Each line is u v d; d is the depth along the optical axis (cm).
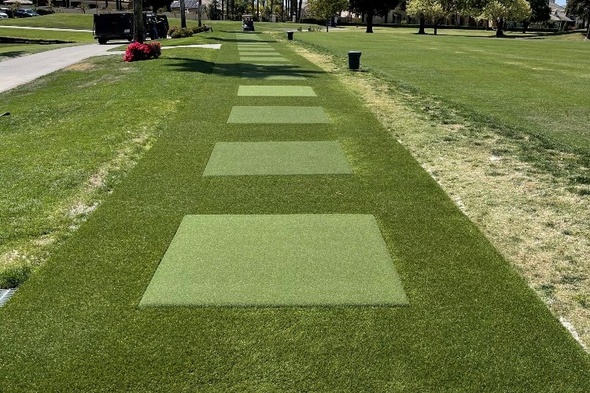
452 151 752
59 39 3794
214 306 369
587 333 349
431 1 5388
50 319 356
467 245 461
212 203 548
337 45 2841
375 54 2338
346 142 773
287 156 703
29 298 380
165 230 487
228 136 796
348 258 436
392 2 5434
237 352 323
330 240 467
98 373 306
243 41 2948
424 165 689
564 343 335
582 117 1054
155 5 5819
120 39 3256
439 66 1889
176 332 342
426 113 995
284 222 503
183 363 314
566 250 461
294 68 1589
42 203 555
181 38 3114
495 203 564
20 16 6294
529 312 366
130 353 323
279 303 372
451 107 1061
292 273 411
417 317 359
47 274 412
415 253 446
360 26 6938
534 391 296
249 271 414
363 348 328
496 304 375
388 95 1173
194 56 1877
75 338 337
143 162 680
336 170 650
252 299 376
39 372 308
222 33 3819
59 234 487
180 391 293
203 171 644
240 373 307
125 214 523
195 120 894
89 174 642
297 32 4534
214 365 313
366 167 664
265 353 323
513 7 5375
